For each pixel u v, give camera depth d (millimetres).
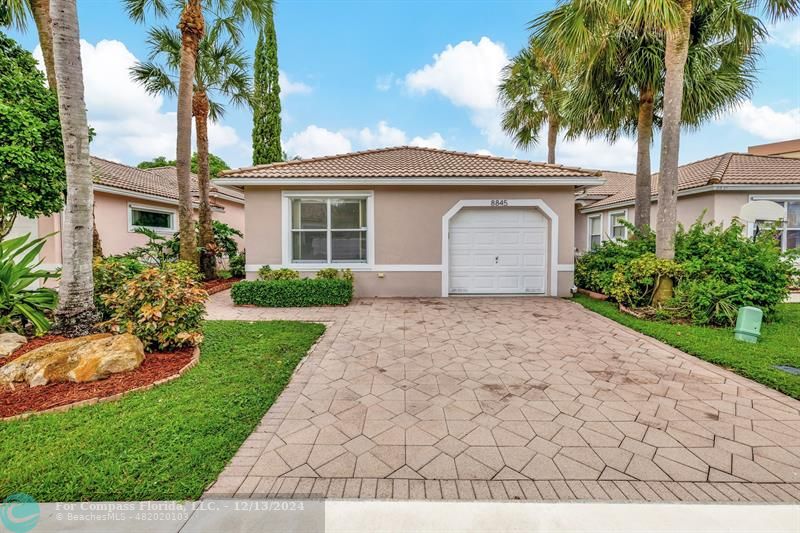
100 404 3408
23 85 6027
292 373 4402
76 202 4691
